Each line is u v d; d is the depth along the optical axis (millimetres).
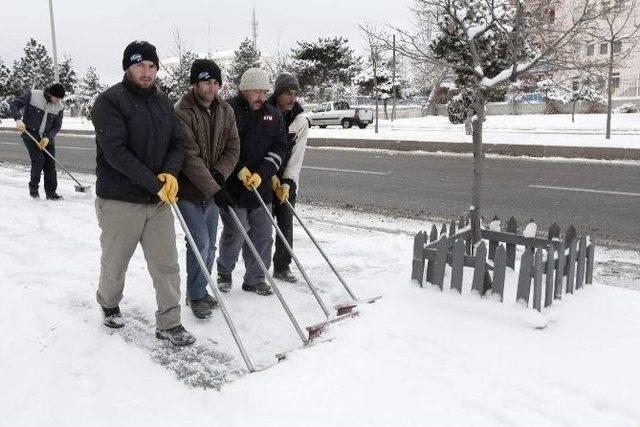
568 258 4027
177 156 3512
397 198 8844
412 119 27562
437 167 12141
